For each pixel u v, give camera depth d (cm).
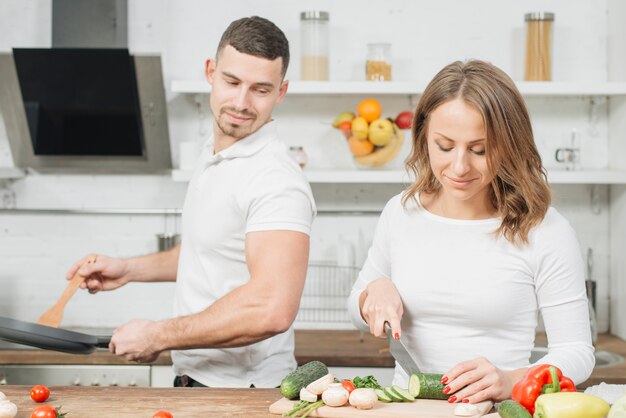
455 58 352
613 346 327
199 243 212
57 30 320
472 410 154
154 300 361
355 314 195
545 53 329
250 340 195
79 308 361
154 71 325
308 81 323
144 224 359
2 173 334
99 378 305
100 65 322
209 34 353
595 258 358
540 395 150
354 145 327
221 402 174
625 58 334
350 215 356
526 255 175
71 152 340
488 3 351
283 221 198
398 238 188
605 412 144
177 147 355
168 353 304
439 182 184
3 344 309
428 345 183
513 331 179
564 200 359
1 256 359
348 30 352
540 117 356
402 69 353
